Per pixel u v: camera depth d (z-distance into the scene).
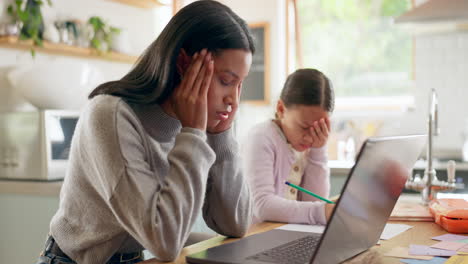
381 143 0.96
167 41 1.16
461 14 3.68
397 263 1.04
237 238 1.34
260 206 1.64
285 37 5.20
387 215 1.20
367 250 1.15
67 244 1.21
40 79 2.41
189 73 1.17
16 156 2.41
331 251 0.95
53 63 2.47
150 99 1.17
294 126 1.84
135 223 1.06
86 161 1.16
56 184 2.26
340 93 5.27
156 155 1.21
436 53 4.81
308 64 5.36
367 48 5.19
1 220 2.38
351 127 4.97
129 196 1.07
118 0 3.40
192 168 1.12
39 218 2.30
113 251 1.20
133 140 1.13
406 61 5.09
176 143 1.15
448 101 4.79
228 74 1.20
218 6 1.20
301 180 1.98
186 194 1.10
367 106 5.13
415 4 4.94
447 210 1.41
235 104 1.23
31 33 2.64
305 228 1.43
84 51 3.00
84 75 2.54
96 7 3.27
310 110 1.80
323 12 5.29
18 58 2.74
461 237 1.29
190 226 1.12
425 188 1.82
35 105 2.54
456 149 4.70
